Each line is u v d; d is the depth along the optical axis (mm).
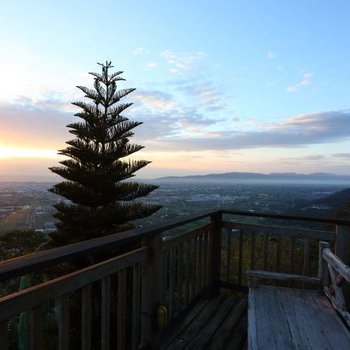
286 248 4883
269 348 1652
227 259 3428
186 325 2693
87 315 1522
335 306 2125
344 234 2896
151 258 2096
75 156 7984
